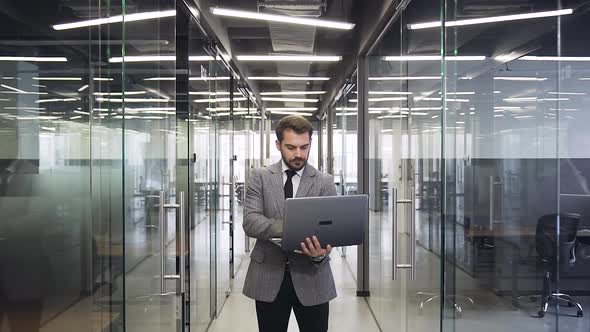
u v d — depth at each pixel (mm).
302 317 2088
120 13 1988
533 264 3119
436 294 2656
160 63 2580
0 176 2295
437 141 2559
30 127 2283
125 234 2055
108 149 2191
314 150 14562
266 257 2035
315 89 9664
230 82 5961
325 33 5637
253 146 9523
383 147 4059
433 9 2596
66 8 2230
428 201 2787
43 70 2262
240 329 4078
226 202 5336
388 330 3766
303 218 1818
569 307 3863
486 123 2744
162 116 2625
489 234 2912
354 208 1904
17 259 2316
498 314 2979
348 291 5344
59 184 2275
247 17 4066
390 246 3699
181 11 3260
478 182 2791
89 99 2244
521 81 2861
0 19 2254
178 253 2838
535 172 2998
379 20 3645
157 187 2559
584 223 3791
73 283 2260
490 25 2689
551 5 2982
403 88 3311
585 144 3666
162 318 2574
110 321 2160
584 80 3504
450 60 2480
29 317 2318
